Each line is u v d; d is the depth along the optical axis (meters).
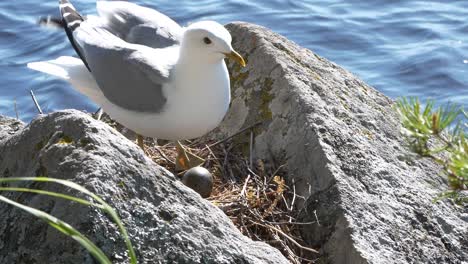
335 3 16.03
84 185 6.67
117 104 8.98
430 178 8.95
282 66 9.65
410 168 8.99
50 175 6.92
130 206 6.70
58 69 9.32
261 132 9.45
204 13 15.62
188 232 6.75
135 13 9.54
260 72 9.80
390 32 15.27
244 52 10.05
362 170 8.62
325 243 8.12
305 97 9.26
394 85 14.08
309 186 8.58
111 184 6.73
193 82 8.62
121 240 6.52
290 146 9.05
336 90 9.77
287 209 8.51
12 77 14.06
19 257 6.66
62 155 6.95
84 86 9.24
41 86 13.84
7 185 7.24
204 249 6.71
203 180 8.47
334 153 8.70
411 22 15.45
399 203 8.40
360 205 8.20
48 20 9.56
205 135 9.89
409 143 5.42
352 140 8.92
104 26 9.37
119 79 8.84
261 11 15.73
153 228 6.67
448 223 8.38
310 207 8.41
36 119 7.41
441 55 14.57
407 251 7.96
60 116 7.26
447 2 16.00
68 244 6.50
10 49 14.73
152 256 6.55
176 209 6.85
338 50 14.90
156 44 9.29
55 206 6.71
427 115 5.31
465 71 14.28
